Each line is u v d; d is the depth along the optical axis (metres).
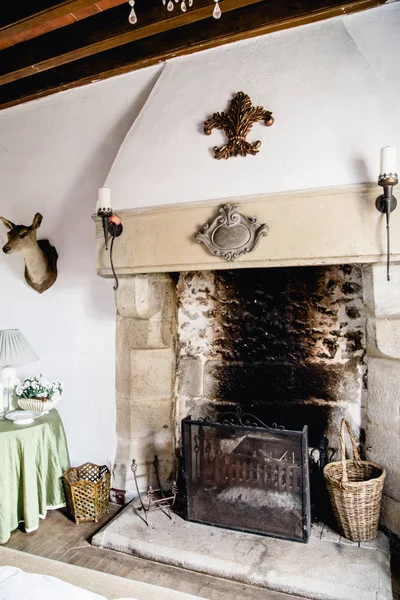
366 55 2.03
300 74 1.98
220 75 2.15
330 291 2.34
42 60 2.31
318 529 2.14
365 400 2.28
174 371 2.68
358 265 2.29
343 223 1.83
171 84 2.28
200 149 2.11
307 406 2.39
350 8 1.98
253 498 2.13
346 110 1.87
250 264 1.99
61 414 2.80
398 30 1.98
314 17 2.00
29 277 2.84
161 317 2.59
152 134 2.25
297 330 2.41
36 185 2.89
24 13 1.91
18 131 2.96
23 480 2.28
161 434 2.63
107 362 2.67
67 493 2.45
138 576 1.92
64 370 2.79
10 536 2.25
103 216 2.13
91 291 2.71
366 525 2.01
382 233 1.78
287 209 1.91
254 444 2.11
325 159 1.86
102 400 2.68
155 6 2.01
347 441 2.32
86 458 2.73
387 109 1.83
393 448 2.10
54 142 2.83
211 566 1.92
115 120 2.63
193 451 2.23
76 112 2.76
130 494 2.56
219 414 2.58
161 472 2.62
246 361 2.52
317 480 2.27
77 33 2.21
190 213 2.10
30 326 2.90
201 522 2.23
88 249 2.71
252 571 1.87
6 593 1.06
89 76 2.61
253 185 1.97
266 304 2.47
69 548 2.14
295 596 1.78
